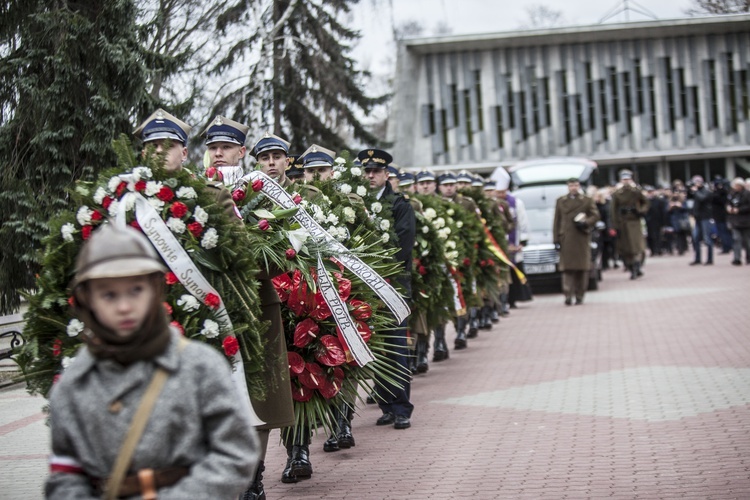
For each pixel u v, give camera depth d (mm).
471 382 10367
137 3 15039
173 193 4809
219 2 19047
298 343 6414
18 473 7047
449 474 6539
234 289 4828
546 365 11195
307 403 6516
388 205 8430
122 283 2727
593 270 20844
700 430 7406
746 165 45375
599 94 44750
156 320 2789
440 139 45000
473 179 18250
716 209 26234
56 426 2789
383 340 7176
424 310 10297
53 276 4570
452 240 11797
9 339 12523
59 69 12023
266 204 6062
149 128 5465
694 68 44375
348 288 6555
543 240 22219
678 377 9797
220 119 6566
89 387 2768
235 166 6461
